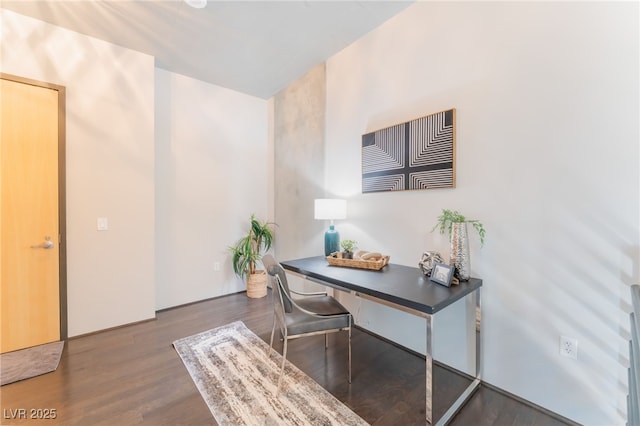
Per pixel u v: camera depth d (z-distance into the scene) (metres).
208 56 2.89
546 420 1.53
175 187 3.26
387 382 1.85
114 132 2.64
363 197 2.63
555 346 1.55
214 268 3.59
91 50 2.52
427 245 2.12
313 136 3.18
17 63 2.21
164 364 2.04
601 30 1.38
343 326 1.85
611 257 1.37
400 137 2.25
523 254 1.65
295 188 3.49
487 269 1.80
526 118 1.63
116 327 2.67
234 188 3.76
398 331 2.34
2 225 2.18
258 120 3.98
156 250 3.12
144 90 2.80
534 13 1.59
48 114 2.33
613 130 1.36
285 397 1.69
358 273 2.03
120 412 1.57
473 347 1.87
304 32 2.51
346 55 2.75
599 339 1.41
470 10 1.86
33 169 2.28
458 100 1.92
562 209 1.51
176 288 3.28
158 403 1.64
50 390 1.76
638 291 1.19
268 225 4.03
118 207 2.68
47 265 2.34
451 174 1.93
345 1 2.13
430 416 1.42
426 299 1.46
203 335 2.52
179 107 3.28
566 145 1.49
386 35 2.38
